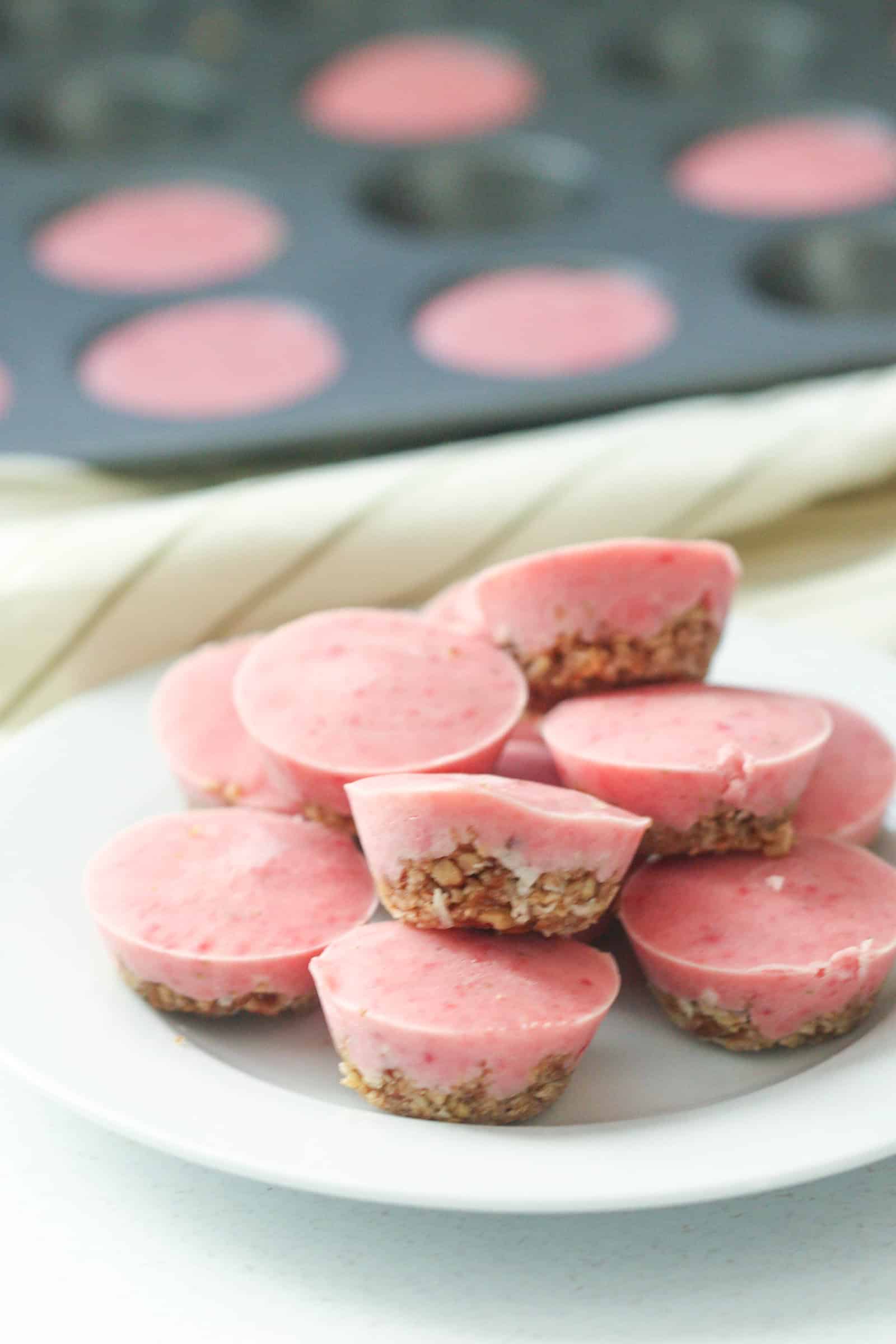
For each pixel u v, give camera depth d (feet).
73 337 2.37
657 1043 1.57
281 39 3.19
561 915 1.51
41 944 1.61
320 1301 1.46
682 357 2.25
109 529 1.94
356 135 2.92
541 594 1.63
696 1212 1.50
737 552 2.03
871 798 1.66
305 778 1.61
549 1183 1.42
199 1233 1.50
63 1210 1.51
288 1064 1.56
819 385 2.22
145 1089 1.50
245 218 2.67
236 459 2.16
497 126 2.93
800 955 1.54
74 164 2.83
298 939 1.57
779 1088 1.51
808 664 1.84
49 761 1.76
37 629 1.91
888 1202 1.51
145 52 3.11
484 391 2.22
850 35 3.14
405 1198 1.42
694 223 2.57
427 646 1.67
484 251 2.52
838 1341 1.44
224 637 1.93
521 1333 1.44
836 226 2.54
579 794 1.54
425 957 1.52
